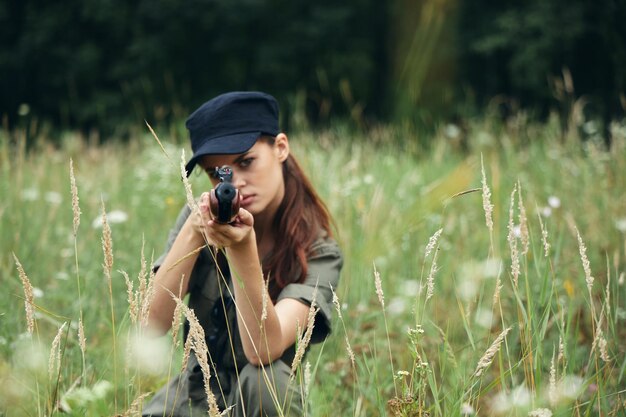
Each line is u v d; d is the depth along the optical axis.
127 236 4.38
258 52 17.42
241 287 1.99
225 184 1.85
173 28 17.28
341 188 4.61
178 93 17.27
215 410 1.78
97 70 17.62
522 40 14.36
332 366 2.85
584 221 4.34
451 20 14.26
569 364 2.22
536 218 3.99
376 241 2.75
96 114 16.55
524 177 5.16
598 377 2.07
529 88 14.47
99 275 3.62
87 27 18.00
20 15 18.34
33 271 3.75
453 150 7.25
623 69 10.03
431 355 2.87
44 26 17.73
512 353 2.78
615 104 9.95
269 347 2.08
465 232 4.23
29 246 4.04
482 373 1.99
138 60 17.38
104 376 2.41
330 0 17.48
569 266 3.59
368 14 17.27
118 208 5.11
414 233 4.09
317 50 17.44
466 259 3.85
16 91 18.02
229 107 2.21
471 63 15.09
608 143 7.26
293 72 17.34
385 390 2.74
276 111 2.31
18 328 2.92
